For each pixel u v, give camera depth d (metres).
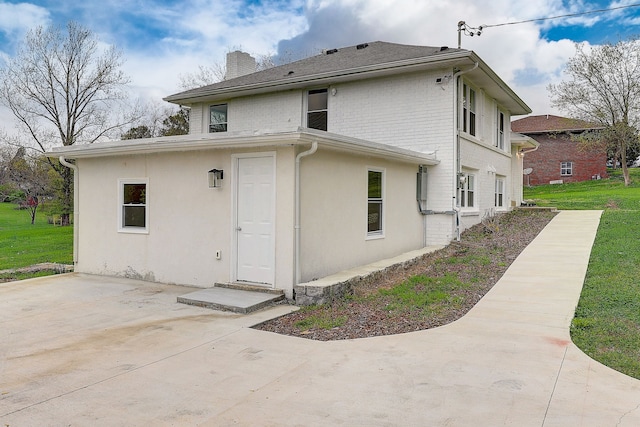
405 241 11.62
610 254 9.80
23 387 4.24
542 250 10.98
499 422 3.46
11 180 31.11
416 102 12.80
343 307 7.06
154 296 8.10
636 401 3.77
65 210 27.55
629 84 28.19
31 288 8.80
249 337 5.74
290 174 7.70
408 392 4.04
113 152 9.53
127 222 9.94
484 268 9.52
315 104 14.57
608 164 44.88
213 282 8.67
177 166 9.09
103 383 4.33
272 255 7.93
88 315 6.84
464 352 5.02
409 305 6.99
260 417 3.62
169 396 4.03
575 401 3.79
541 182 35.62
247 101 15.77
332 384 4.25
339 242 8.86
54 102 26.91
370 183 10.07
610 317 5.98
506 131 18.59
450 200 12.45
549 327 5.78
